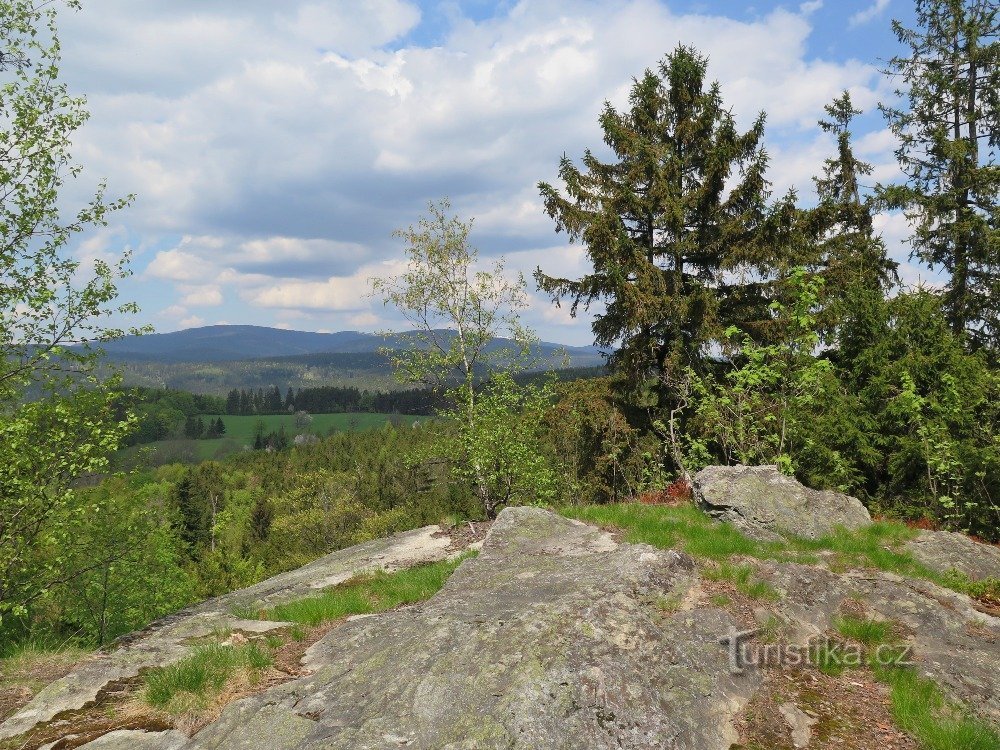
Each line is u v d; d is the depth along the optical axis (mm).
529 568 9789
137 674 6684
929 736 5363
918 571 9992
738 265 21469
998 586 9500
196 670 6246
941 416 14109
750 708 5734
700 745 5074
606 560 9094
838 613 8141
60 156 14078
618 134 22500
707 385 17750
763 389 16016
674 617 6926
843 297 20062
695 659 6129
